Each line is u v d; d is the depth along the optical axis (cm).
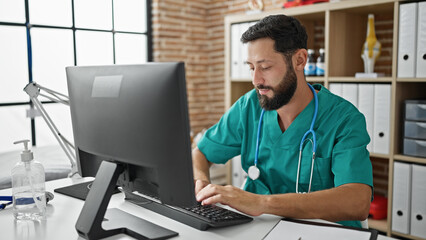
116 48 343
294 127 142
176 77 83
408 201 228
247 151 156
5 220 108
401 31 226
